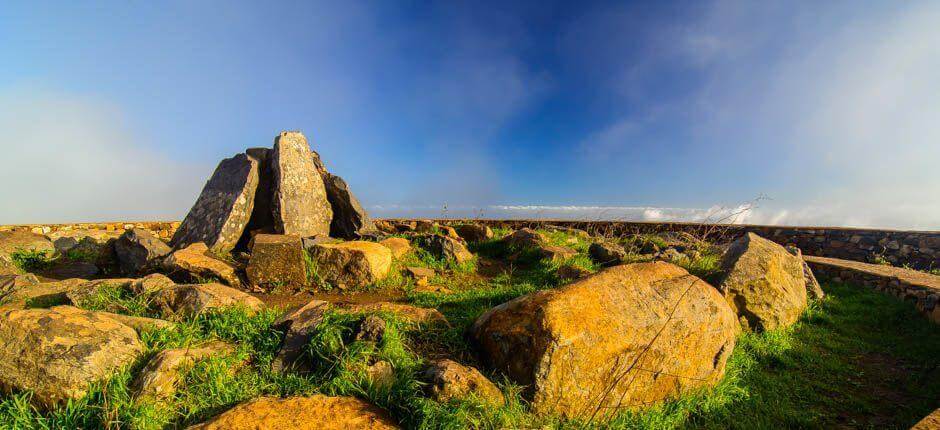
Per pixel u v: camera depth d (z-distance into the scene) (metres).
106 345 3.45
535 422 3.35
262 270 7.18
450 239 9.72
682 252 9.59
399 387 3.39
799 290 6.83
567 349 3.50
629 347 3.77
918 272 8.40
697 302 4.34
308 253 7.62
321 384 3.55
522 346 3.64
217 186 9.98
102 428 2.94
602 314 3.80
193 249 7.73
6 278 5.88
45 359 3.17
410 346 4.12
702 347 4.24
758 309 6.08
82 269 8.90
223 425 2.92
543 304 3.74
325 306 4.68
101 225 13.14
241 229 9.21
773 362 5.31
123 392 3.18
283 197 9.60
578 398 3.54
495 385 3.53
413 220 14.72
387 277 7.83
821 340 5.99
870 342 5.96
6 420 2.93
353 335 3.98
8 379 3.10
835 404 4.33
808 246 12.40
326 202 10.94
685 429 3.78
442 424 3.03
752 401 4.30
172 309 4.80
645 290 4.23
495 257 10.34
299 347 4.02
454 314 5.84
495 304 6.29
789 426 3.91
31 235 9.88
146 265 7.35
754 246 6.52
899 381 4.83
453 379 3.33
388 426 3.08
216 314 4.59
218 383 3.48
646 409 3.81
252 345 4.16
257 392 3.53
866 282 8.45
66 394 3.08
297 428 2.94
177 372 3.46
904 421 3.94
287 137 10.45
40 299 5.34
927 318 6.38
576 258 9.40
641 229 14.67
